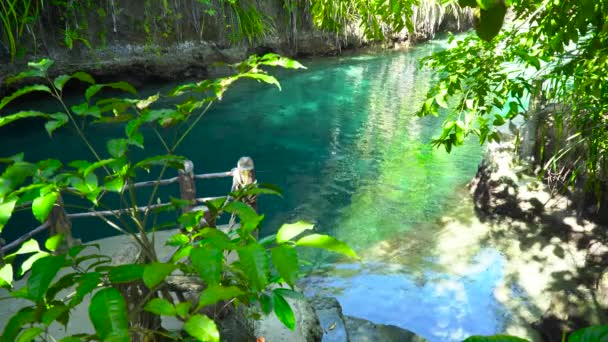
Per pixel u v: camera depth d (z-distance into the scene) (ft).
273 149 28.40
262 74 5.99
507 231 18.90
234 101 36.22
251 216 5.21
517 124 27.48
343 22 46.09
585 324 12.95
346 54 50.47
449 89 8.98
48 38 32.89
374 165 26.22
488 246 18.07
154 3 37.22
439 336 13.87
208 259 3.80
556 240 17.79
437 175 24.71
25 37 31.68
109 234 19.06
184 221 6.12
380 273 16.61
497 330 14.07
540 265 16.71
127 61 35.91
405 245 18.35
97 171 24.73
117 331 3.44
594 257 16.42
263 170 25.81
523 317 14.49
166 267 3.85
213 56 40.32
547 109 18.30
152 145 28.63
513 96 8.65
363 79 42.57
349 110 35.06
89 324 10.23
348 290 15.72
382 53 51.70
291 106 35.68
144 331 5.00
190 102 6.12
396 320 14.40
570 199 18.08
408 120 33.14
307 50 47.98
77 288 4.06
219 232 4.34
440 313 14.74
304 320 11.42
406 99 37.55
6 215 4.32
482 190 21.06
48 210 4.42
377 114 34.35
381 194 22.76
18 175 4.66
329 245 3.91
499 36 8.77
